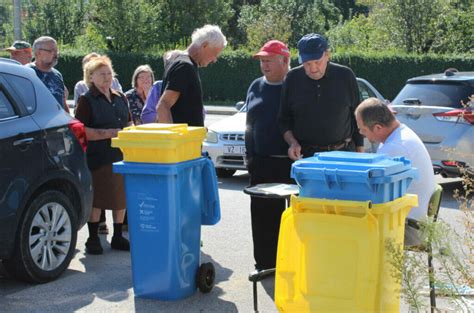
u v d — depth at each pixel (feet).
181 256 18.06
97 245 22.98
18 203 18.86
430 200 16.24
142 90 27.86
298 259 14.01
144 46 129.49
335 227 13.66
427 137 33.78
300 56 18.98
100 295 18.89
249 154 21.16
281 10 140.67
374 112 16.46
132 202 17.97
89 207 21.53
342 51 106.32
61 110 21.15
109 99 23.44
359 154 14.60
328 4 184.24
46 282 19.94
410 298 13.33
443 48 117.29
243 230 26.40
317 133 19.61
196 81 20.74
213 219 18.83
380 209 13.47
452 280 13.47
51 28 141.28
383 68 102.27
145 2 138.31
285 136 19.94
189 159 18.08
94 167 22.79
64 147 20.61
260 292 19.24
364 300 13.47
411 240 15.96
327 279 13.76
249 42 128.26
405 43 118.32
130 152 17.75
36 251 19.54
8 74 19.83
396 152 16.16
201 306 18.01
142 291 18.34
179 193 17.69
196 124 20.86
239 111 40.06
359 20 141.08
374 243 13.43
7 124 18.97
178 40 152.15
